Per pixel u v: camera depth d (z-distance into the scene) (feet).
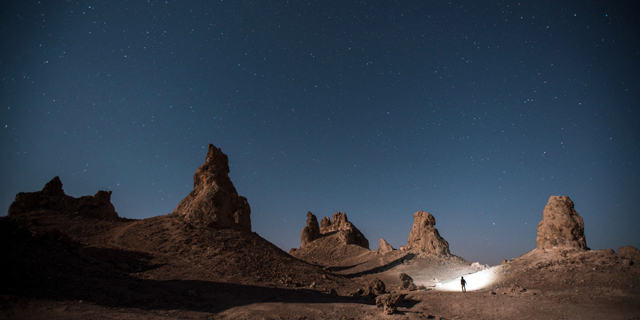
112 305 57.82
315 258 268.82
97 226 139.95
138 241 124.67
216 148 179.73
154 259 109.91
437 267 193.88
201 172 169.78
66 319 46.26
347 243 291.99
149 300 65.77
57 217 141.28
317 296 93.45
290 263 138.92
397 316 64.13
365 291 106.22
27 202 145.89
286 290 97.25
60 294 56.03
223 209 154.61
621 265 88.22
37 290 54.60
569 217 114.62
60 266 70.23
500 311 70.64
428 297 89.76
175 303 67.92
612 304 68.95
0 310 44.34
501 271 113.80
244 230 165.17
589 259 96.48
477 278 120.26
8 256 62.08
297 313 67.15
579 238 112.57
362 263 233.55
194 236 131.44
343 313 69.15
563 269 94.58
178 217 150.61
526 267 106.11
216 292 83.15
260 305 72.64
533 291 84.89
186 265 107.86
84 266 78.23
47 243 84.58
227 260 117.39
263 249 143.64
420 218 244.22
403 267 198.59
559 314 65.57
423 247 225.56
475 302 78.59
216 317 62.08
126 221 155.43
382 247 258.37
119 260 103.86
